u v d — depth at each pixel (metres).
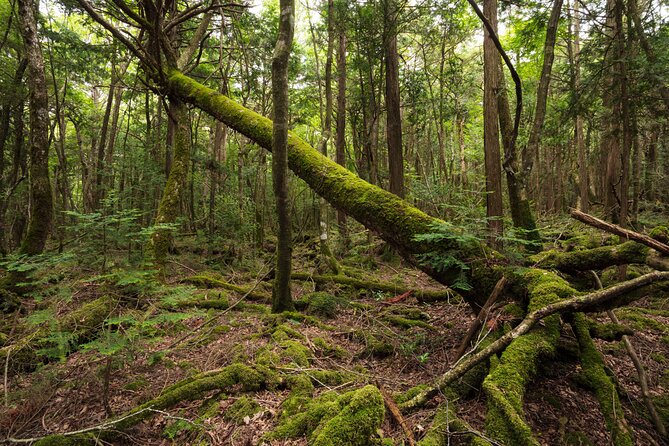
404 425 2.70
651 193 14.70
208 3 10.98
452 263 4.30
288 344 4.65
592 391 3.30
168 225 4.32
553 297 3.43
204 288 8.09
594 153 17.11
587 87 7.43
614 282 6.55
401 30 11.29
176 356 4.68
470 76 16.72
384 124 21.55
